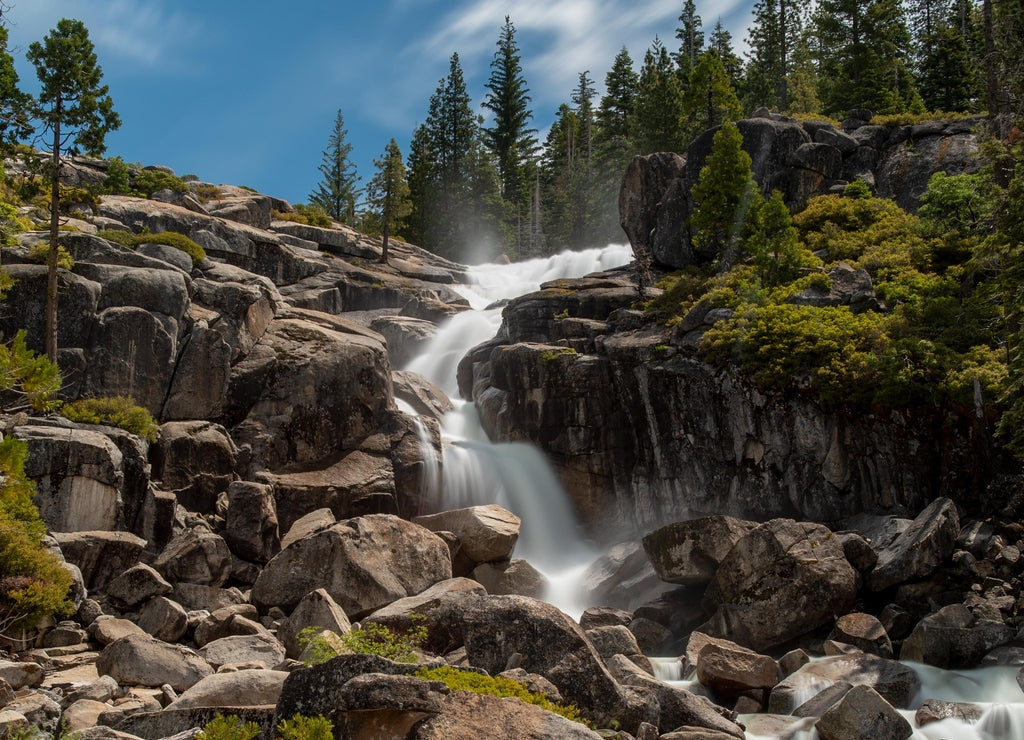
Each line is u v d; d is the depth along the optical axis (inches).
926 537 936.9
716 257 1803.6
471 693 438.0
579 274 2667.3
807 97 2930.6
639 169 2118.6
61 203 1519.4
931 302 1299.2
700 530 995.3
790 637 908.0
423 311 2230.6
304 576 978.7
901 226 1651.1
